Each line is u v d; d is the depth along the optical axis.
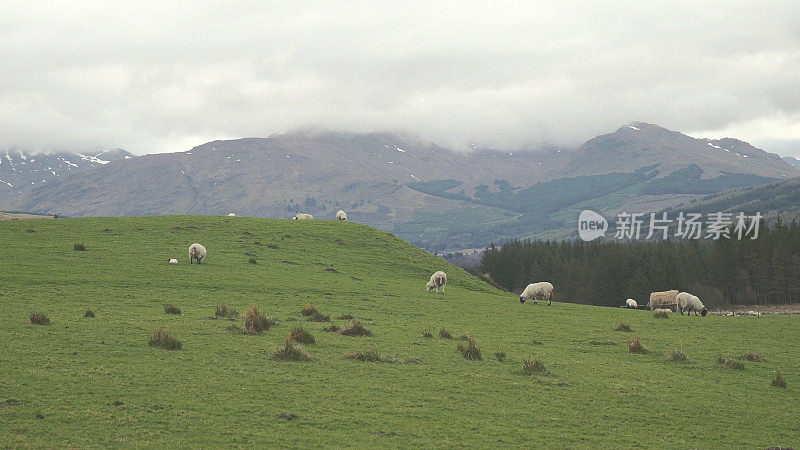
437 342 29.08
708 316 52.56
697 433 16.88
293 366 21.48
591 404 19.27
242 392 17.73
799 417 18.97
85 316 29.11
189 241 67.00
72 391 16.52
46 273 43.81
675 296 57.50
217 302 38.12
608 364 26.16
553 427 16.62
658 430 16.97
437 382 20.77
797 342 35.69
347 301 43.19
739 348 32.50
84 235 65.19
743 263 134.38
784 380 24.00
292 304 39.84
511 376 22.53
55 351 21.00
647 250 151.25
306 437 14.34
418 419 16.45
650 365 26.41
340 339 27.86
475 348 25.84
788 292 130.00
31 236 62.44
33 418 14.17
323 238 77.44
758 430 17.42
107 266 49.34
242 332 27.34
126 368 19.38
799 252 131.38
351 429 15.20
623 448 15.14
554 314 45.28
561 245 186.88
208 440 13.70
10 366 18.59
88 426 13.96
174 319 30.23
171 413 15.36
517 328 36.44
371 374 21.23
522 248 180.38
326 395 18.09
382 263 69.94
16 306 31.02
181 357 21.52
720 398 20.98
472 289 68.12
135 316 30.41
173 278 46.34
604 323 41.25
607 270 134.12
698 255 148.12
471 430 15.82
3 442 12.53
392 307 42.34
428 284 56.50
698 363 27.34
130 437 13.49
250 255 63.06
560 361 26.22
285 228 80.25
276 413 16.05
